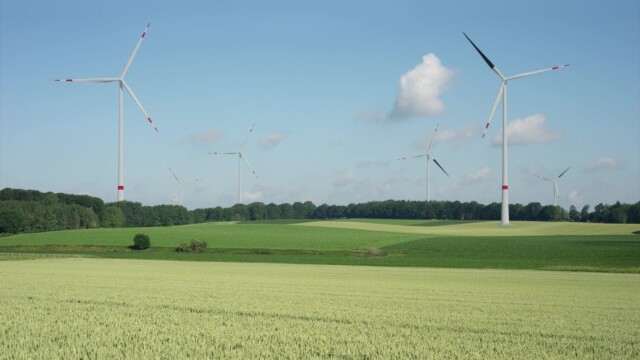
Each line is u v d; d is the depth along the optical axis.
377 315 17.02
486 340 13.04
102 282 28.25
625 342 13.00
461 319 16.50
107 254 59.19
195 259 54.28
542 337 13.58
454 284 30.39
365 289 26.61
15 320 14.83
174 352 11.10
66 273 34.81
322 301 20.88
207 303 19.47
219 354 11.05
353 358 10.91
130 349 11.39
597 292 26.62
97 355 10.88
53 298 20.39
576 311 19.00
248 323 14.98
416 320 16.08
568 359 11.04
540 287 29.16
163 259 54.16
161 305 18.70
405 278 34.50
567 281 33.25
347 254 59.38
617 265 46.28
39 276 32.09
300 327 14.44
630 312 18.89
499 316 17.31
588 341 13.09
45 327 13.77
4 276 32.00
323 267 45.12
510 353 11.64
